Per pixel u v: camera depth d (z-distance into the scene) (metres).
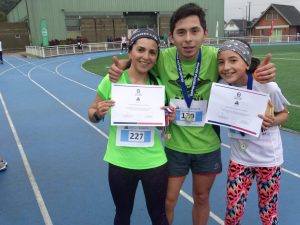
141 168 2.86
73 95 12.60
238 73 2.83
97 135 7.37
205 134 3.09
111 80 2.87
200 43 2.84
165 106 2.86
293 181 4.93
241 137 3.05
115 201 3.02
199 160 3.14
